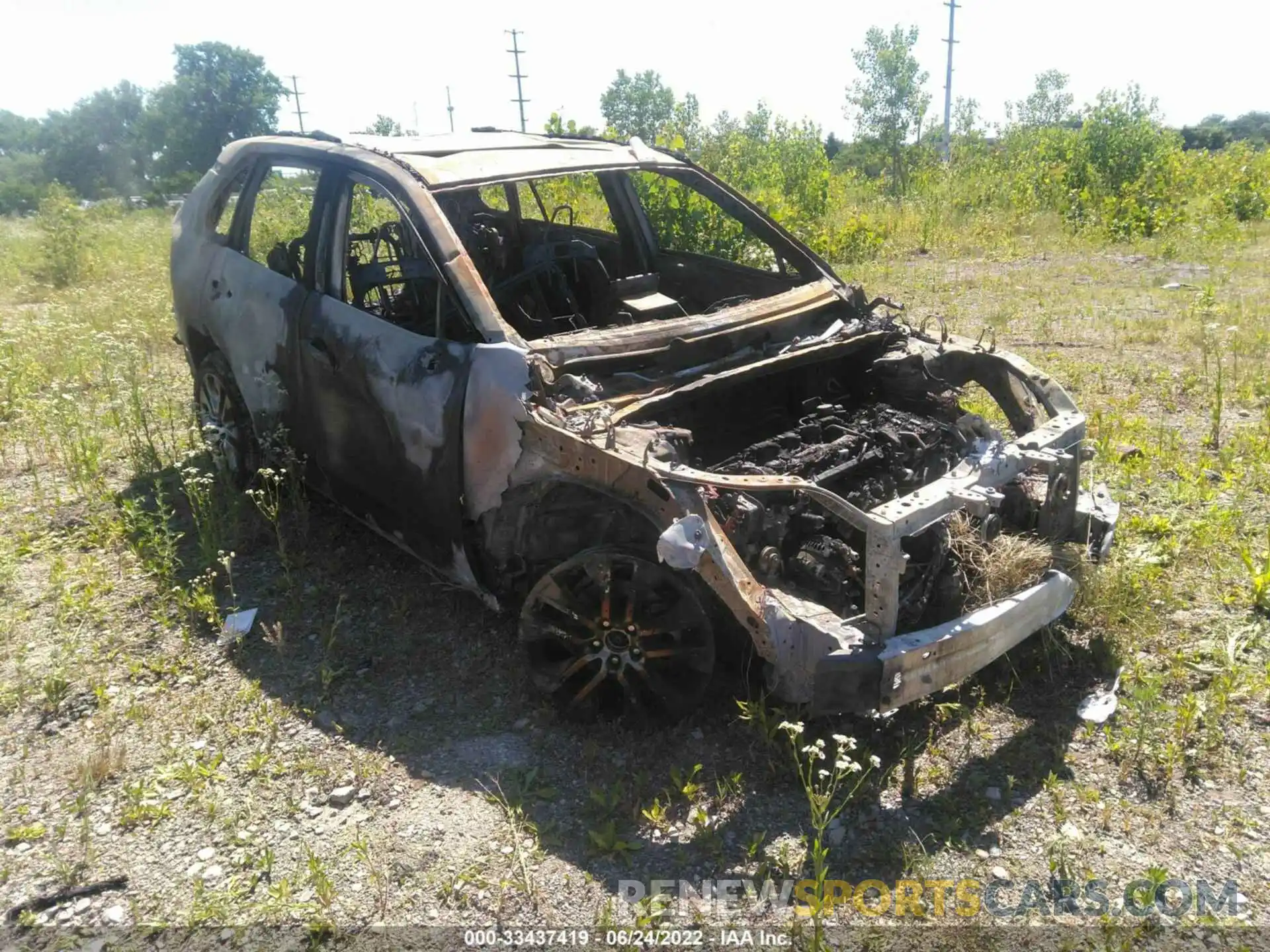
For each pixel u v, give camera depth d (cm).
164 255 1291
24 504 543
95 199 7088
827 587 332
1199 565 444
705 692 347
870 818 304
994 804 308
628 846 294
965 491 326
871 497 361
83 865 292
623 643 340
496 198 605
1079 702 357
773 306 436
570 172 434
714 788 319
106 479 572
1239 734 336
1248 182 1602
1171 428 618
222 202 520
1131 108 1666
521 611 374
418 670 388
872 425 398
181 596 429
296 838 301
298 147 466
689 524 301
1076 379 717
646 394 363
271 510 450
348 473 429
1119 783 315
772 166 1559
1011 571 359
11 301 1077
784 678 313
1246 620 400
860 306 469
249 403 486
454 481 367
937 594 360
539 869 288
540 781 325
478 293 371
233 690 377
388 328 395
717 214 885
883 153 2520
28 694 374
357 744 345
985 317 914
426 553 404
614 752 338
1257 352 764
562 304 486
